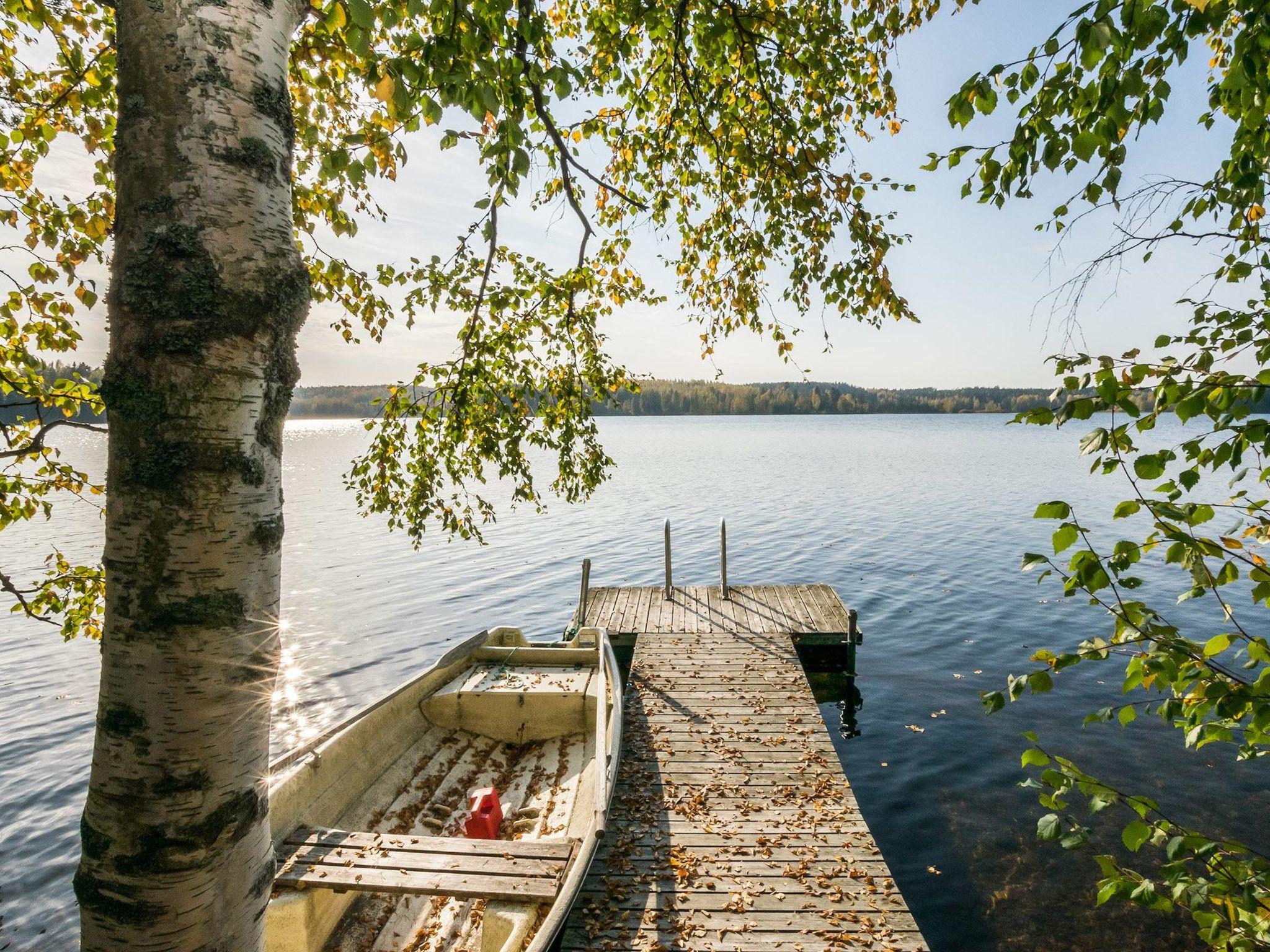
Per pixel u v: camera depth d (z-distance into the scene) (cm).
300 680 1343
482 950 396
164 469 127
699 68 416
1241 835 759
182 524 128
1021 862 730
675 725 841
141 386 128
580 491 454
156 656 128
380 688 1305
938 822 811
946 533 2642
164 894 129
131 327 128
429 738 722
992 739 1024
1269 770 883
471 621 1722
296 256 147
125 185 131
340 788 562
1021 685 237
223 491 131
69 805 929
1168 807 816
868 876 545
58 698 1265
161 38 130
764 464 5794
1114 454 217
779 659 1093
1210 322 243
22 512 348
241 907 140
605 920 500
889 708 1149
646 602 1438
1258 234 264
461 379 395
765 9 365
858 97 421
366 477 430
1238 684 208
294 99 352
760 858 571
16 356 337
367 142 231
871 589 1900
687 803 658
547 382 434
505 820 603
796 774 713
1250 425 193
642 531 2898
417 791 634
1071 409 219
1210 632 1462
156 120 130
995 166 260
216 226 130
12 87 336
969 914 653
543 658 866
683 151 450
